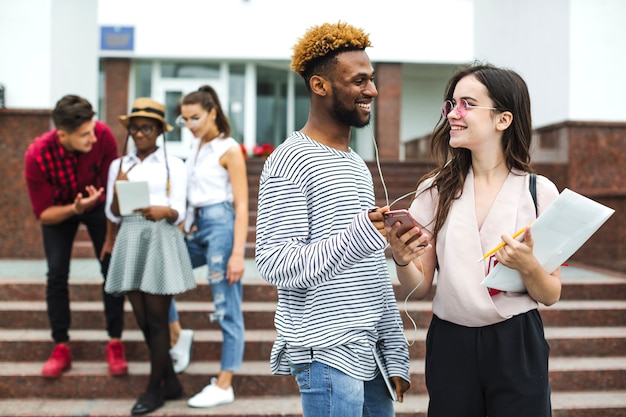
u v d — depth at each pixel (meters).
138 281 3.59
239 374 4.02
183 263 3.65
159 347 3.67
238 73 14.27
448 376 2.11
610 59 7.13
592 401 3.91
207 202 3.74
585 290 5.25
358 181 2.13
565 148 7.11
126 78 13.46
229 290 3.77
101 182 4.03
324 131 2.13
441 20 14.13
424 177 2.32
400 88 14.21
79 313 4.64
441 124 2.28
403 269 2.14
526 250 1.90
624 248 5.86
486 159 2.16
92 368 4.12
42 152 3.83
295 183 2.01
